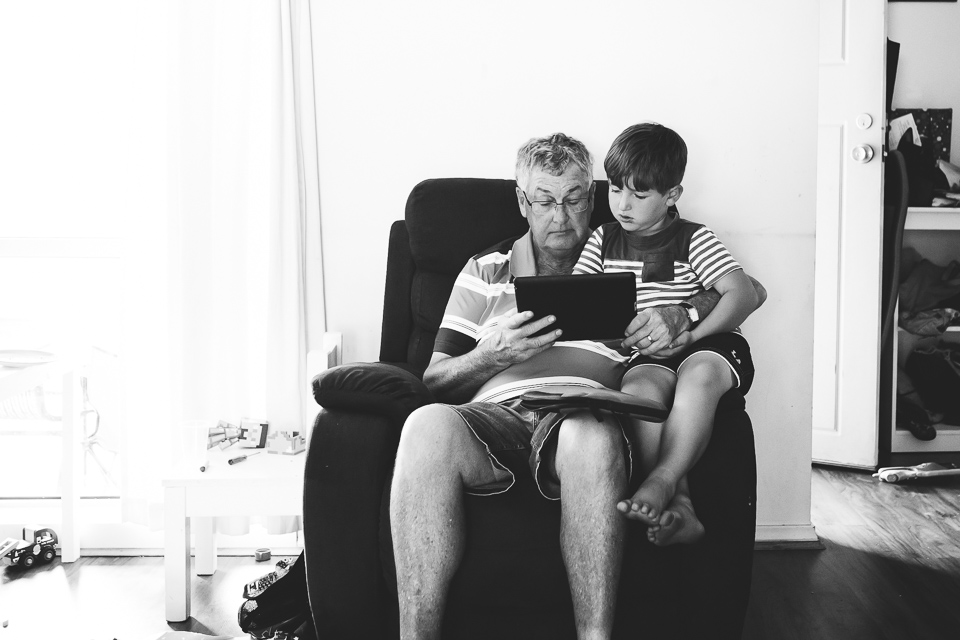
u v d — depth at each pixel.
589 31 2.31
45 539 2.26
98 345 2.48
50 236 2.34
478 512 1.44
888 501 2.78
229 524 2.23
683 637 1.51
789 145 2.33
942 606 1.97
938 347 3.52
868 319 3.13
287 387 2.24
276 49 2.19
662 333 1.66
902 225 3.21
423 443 1.40
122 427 2.27
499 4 2.30
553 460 1.47
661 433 1.54
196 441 1.93
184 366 2.21
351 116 2.31
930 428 3.31
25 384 1.88
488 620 1.47
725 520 1.48
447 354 1.81
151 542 2.34
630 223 1.86
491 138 2.33
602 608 1.36
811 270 2.36
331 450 1.51
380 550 1.50
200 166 2.18
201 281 2.21
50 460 2.69
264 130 2.25
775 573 2.17
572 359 1.74
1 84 2.32
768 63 2.31
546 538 1.43
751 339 2.37
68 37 2.29
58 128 2.32
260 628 1.75
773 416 2.38
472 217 2.02
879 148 3.09
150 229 2.22
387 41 2.30
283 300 2.24
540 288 1.57
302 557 1.78
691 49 2.31
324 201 2.33
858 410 3.16
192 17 2.15
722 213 2.35
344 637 1.53
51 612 1.95
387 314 2.07
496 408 1.56
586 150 1.89
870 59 3.07
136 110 2.19
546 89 2.32
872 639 1.81
